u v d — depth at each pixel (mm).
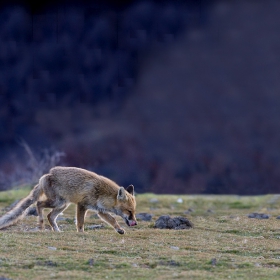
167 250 27406
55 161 73688
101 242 28734
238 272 24125
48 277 22578
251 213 43031
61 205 33250
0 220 32594
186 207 46750
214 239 30844
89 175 33375
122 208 33438
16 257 25062
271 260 26422
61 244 27719
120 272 23625
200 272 23984
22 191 51188
